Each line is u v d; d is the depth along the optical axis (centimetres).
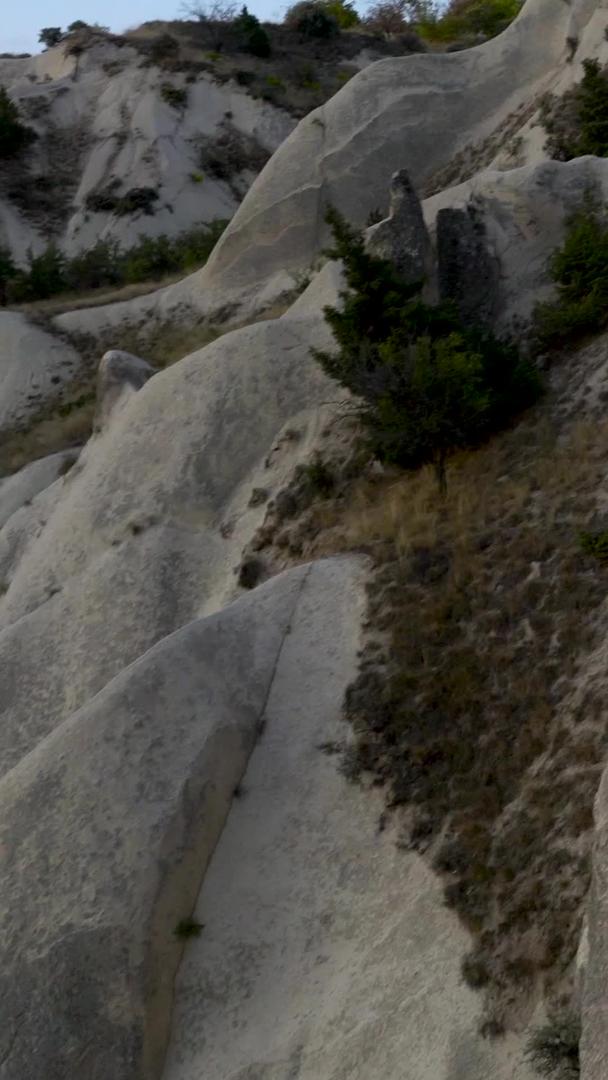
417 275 1909
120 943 1152
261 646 1394
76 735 1288
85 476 2056
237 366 1947
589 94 2489
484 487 1534
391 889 1144
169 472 1878
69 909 1181
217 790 1259
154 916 1169
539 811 1108
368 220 2708
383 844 1184
